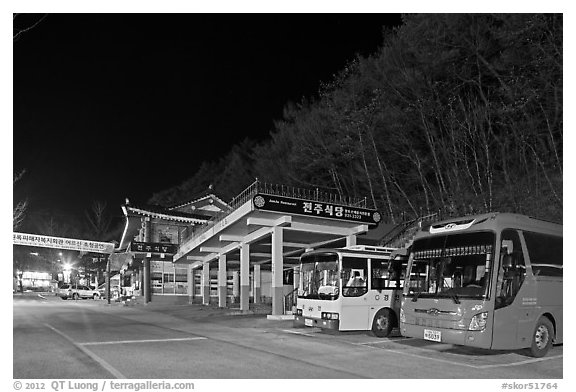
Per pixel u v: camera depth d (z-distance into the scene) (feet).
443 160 94.38
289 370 31.24
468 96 86.22
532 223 38.93
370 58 99.14
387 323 50.29
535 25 64.54
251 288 129.18
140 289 141.69
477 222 37.24
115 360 34.71
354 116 94.73
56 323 65.51
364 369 31.99
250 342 44.93
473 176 88.94
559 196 68.23
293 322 63.62
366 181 103.55
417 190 102.01
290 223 66.54
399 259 52.44
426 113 88.33
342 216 67.51
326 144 107.76
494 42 76.43
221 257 98.84
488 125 85.61
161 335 50.78
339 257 49.88
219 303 97.66
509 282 35.88
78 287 169.78
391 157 99.35
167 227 136.26
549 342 37.91
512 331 35.45
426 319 37.52
